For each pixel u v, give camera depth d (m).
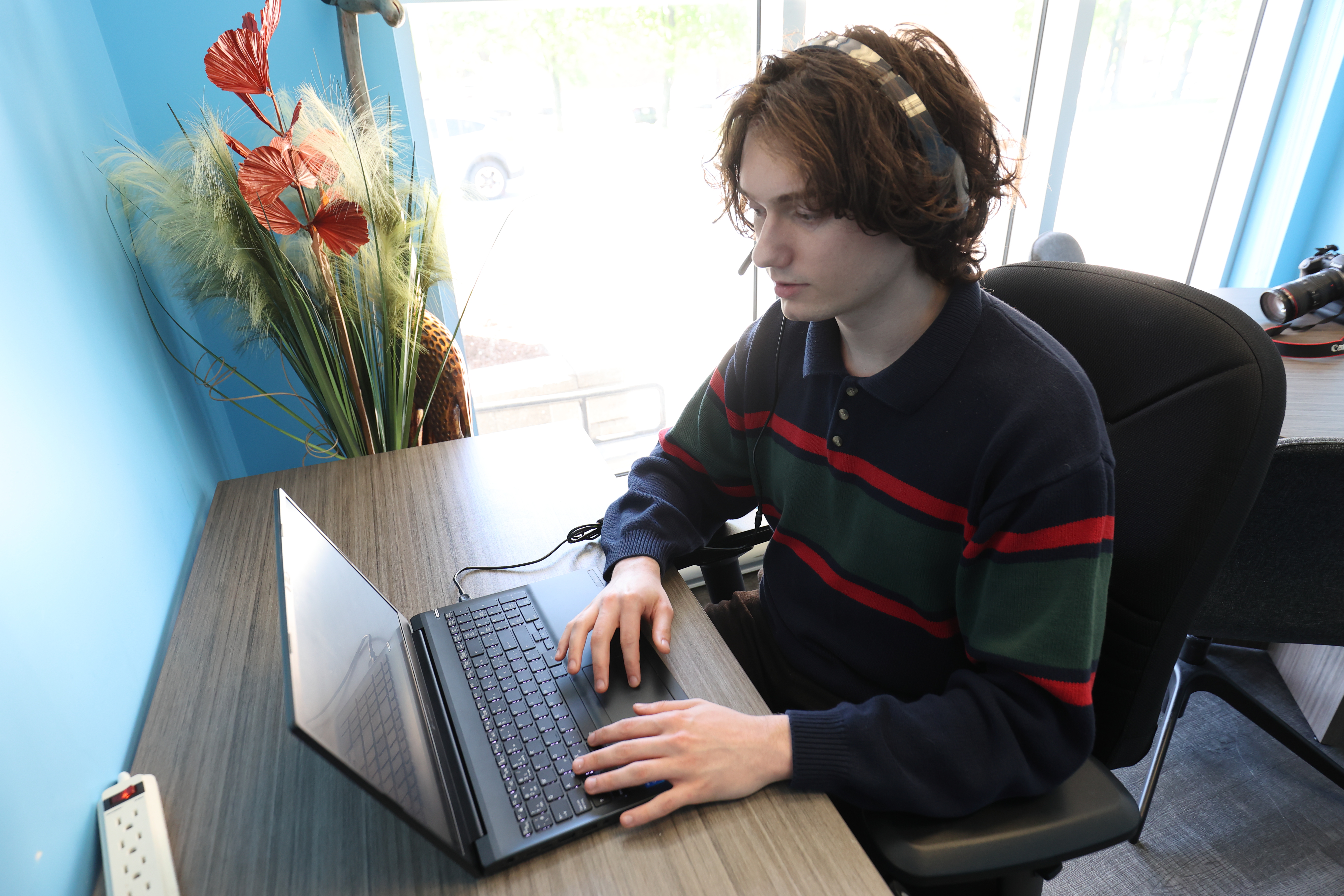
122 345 0.99
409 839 0.57
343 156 1.14
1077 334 0.84
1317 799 1.37
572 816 0.57
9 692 0.53
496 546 0.95
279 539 0.60
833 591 0.87
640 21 1.85
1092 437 0.66
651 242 2.17
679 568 0.97
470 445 1.21
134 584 0.81
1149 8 2.18
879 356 0.76
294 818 0.59
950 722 0.64
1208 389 0.71
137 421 0.97
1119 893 1.22
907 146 0.61
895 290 0.70
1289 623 1.09
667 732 0.62
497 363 2.23
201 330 1.36
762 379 0.94
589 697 0.69
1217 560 0.70
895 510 0.78
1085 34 2.09
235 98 1.31
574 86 1.90
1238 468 0.69
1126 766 0.81
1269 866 1.26
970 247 0.69
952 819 0.62
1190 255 2.80
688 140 2.04
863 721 0.62
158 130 1.29
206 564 0.93
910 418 0.75
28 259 0.76
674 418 2.51
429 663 0.74
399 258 1.22
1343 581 1.03
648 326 2.31
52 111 0.92
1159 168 2.52
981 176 0.67
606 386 2.37
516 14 1.75
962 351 0.71
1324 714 1.48
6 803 0.50
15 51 0.84
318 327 1.19
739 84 0.71
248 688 0.73
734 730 0.62
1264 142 2.58
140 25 1.23
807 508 0.89
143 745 0.67
